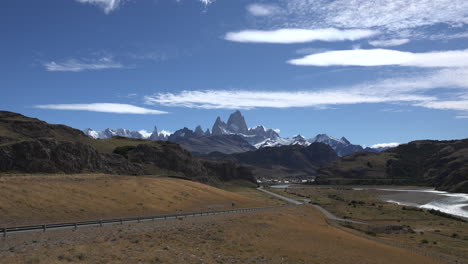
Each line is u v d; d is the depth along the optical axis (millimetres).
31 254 27375
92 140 172375
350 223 95438
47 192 63906
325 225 81312
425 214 126500
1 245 30984
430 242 75000
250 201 126562
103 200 70000
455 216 124250
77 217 55531
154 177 122562
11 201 54281
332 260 40969
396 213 127000
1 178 68875
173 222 53750
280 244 45188
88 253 29109
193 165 179500
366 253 49656
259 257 36281
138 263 28031
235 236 46219
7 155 94750
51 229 40438
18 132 143000
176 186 107938
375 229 90812
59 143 108312
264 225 59750
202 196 106438
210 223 55875
